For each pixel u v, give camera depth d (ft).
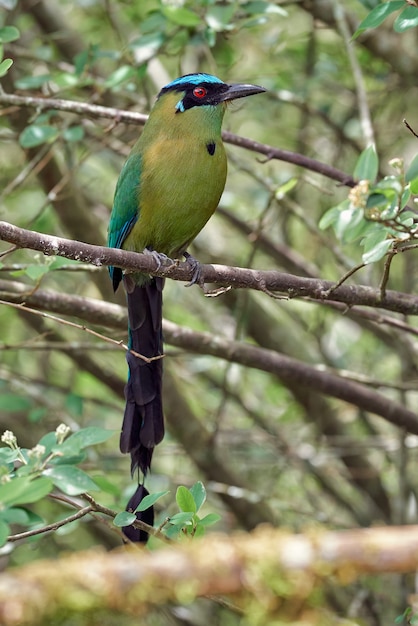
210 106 30.58
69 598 12.14
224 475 41.86
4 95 33.01
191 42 35.78
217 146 30.53
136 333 29.71
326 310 46.78
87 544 45.55
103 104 43.93
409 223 23.45
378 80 45.75
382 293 26.35
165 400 40.96
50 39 42.86
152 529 21.43
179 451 43.60
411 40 45.75
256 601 12.21
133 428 28.09
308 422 47.88
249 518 42.24
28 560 42.96
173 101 30.66
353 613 35.88
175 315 47.52
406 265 42.39
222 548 12.30
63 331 47.96
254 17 35.99
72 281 48.88
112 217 31.78
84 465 37.55
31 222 35.73
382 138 47.88
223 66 44.52
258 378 51.19
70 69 39.86
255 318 46.98
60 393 47.62
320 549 12.01
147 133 31.04
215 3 36.35
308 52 45.03
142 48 35.73
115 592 12.16
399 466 38.55
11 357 50.03
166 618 38.88
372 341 50.21
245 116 49.78
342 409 49.01
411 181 22.74
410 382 38.83
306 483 47.19
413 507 42.01
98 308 33.60
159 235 31.12
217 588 12.20
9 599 12.10
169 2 35.04
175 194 30.17
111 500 32.27
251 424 49.34
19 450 21.17
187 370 45.34
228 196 44.65
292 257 44.78
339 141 46.78
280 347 47.03
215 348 34.65
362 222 23.72
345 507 44.73
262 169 50.24
